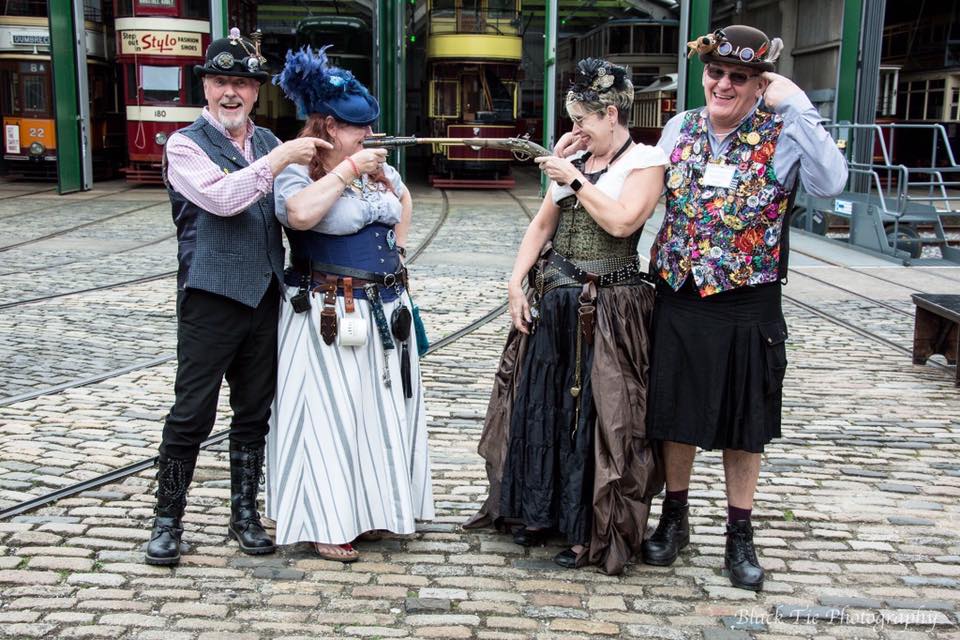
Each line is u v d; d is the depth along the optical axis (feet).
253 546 12.51
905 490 15.51
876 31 57.77
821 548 13.29
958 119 80.02
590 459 12.00
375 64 72.49
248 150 12.04
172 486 12.14
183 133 11.50
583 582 12.03
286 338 12.29
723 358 11.50
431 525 13.70
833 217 52.37
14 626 10.53
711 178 11.37
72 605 11.06
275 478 12.32
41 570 11.94
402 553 12.76
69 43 65.87
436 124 75.66
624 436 11.76
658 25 89.25
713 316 11.52
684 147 11.77
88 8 73.92
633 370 11.98
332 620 10.92
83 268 35.09
